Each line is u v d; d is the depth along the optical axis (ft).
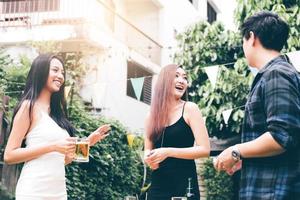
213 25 23.49
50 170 7.73
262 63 5.74
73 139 7.57
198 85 22.63
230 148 5.44
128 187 23.63
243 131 5.71
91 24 26.58
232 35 22.74
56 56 8.46
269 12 5.89
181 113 8.49
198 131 8.30
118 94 30.71
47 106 8.36
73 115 19.17
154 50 39.88
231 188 28.45
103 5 30.01
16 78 19.67
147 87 37.32
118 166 22.20
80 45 26.78
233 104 20.36
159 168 8.23
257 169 5.37
